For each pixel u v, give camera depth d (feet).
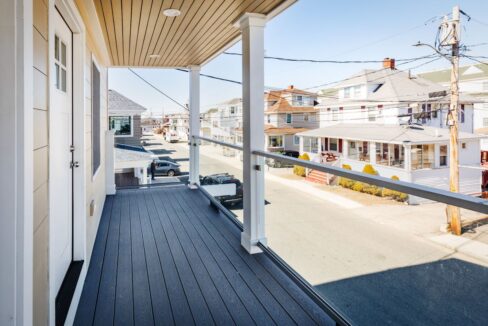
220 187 18.37
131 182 39.78
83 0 8.13
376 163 46.91
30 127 3.56
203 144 24.71
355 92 62.08
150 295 7.40
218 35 12.50
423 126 49.44
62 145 7.23
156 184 20.48
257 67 9.75
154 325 6.26
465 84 60.90
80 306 6.93
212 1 8.96
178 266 8.93
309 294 6.82
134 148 47.96
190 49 14.75
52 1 4.87
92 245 10.16
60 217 6.97
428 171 40.19
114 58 16.69
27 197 3.47
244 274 8.43
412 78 59.72
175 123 143.02
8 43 3.30
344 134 52.47
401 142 40.65
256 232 9.80
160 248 10.27
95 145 12.42
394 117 53.72
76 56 8.50
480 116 58.39
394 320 6.05
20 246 3.38
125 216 13.88
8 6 3.28
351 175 5.17
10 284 3.34
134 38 12.92
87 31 10.10
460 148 40.32
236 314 6.62
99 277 8.29
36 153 4.10
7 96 3.32
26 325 3.47
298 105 78.28
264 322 6.33
